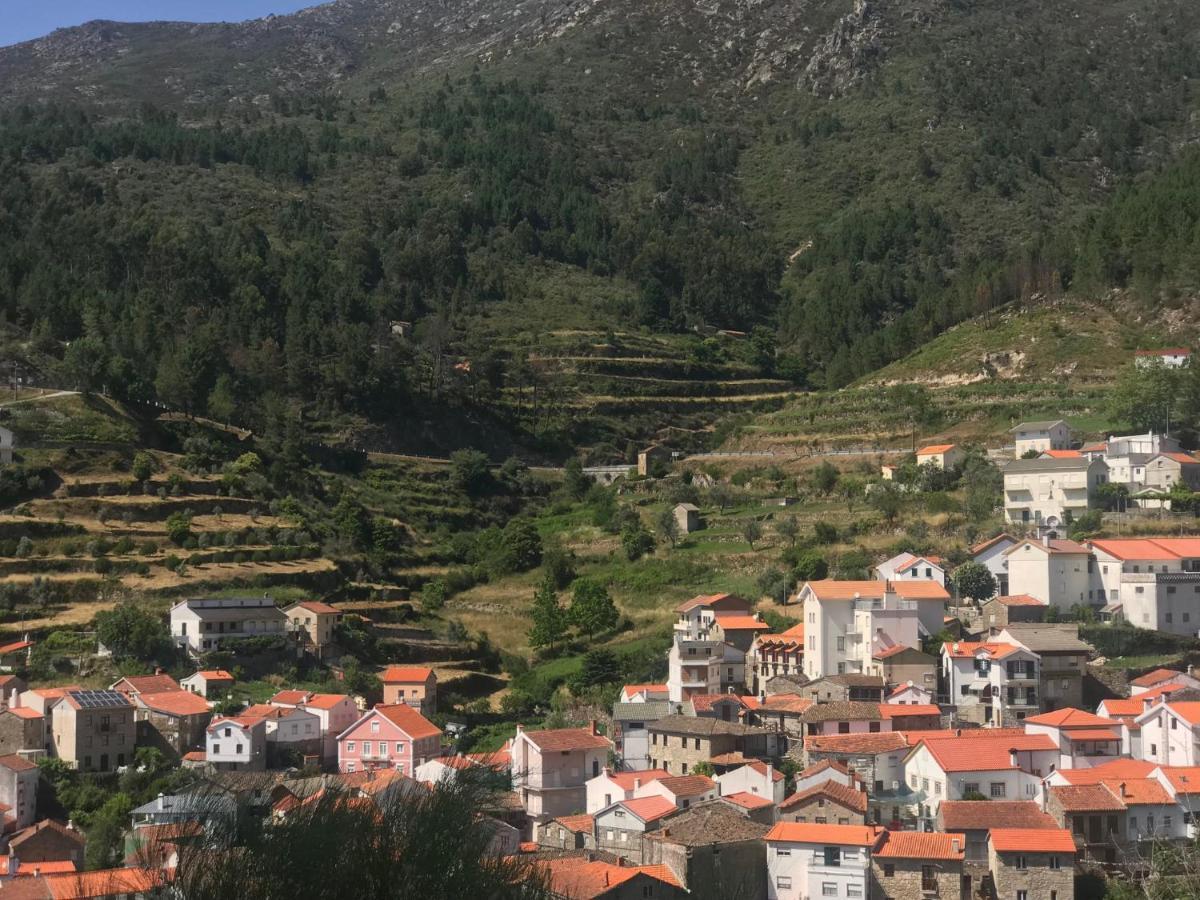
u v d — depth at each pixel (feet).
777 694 522.47
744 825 373.61
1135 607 558.15
